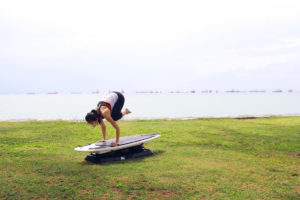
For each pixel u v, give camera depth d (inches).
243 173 189.6
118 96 238.2
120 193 153.0
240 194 151.9
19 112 1305.4
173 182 169.9
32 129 407.8
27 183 168.4
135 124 477.1
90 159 222.1
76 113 1214.3
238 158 232.7
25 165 209.6
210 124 474.3
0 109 1610.5
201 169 198.1
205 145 290.8
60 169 198.7
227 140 319.9
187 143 300.2
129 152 237.0
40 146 284.2
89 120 222.8
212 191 156.0
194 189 158.7
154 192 154.4
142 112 1259.8
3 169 198.5
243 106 1857.8
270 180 176.1
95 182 170.1
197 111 1312.7
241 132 382.0
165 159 227.5
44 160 225.6
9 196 148.5
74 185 165.5
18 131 388.5
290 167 206.4
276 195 151.3
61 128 418.6
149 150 247.1
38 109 1611.7
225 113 1171.9
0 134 362.0
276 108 1579.7
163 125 461.1
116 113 241.3
